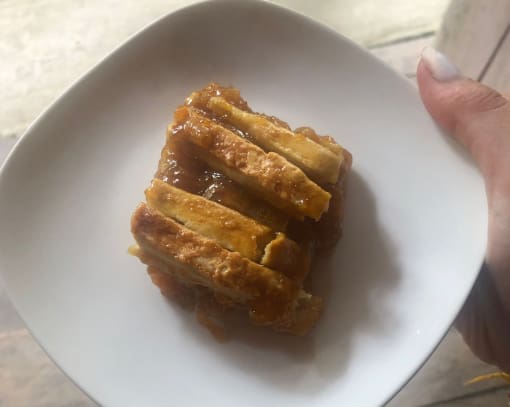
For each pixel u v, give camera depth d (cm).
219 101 20
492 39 26
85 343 20
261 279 18
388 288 20
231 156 19
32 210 21
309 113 22
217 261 18
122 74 22
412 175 21
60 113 22
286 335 20
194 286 20
